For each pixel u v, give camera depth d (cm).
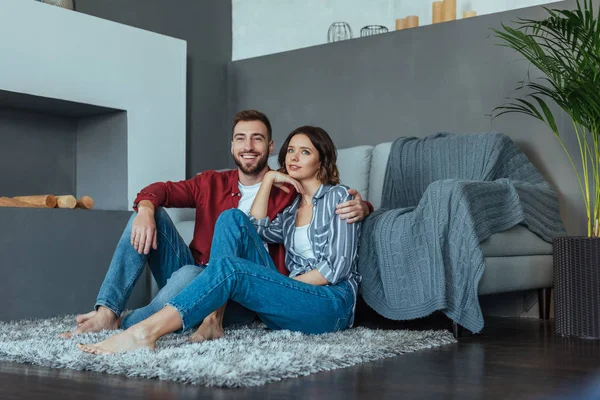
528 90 359
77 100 376
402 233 259
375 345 208
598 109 270
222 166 489
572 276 270
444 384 163
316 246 240
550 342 250
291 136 251
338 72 434
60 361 181
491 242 279
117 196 408
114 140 410
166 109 432
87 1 403
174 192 260
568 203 345
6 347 200
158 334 190
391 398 146
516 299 351
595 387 162
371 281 266
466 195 256
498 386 162
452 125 385
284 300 216
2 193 385
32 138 401
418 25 432
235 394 148
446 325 303
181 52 446
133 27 413
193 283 197
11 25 345
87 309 346
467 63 381
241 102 486
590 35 270
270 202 256
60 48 368
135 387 155
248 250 229
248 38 507
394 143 364
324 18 482
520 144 361
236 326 246
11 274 311
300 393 150
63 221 336
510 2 421
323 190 244
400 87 407
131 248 238
